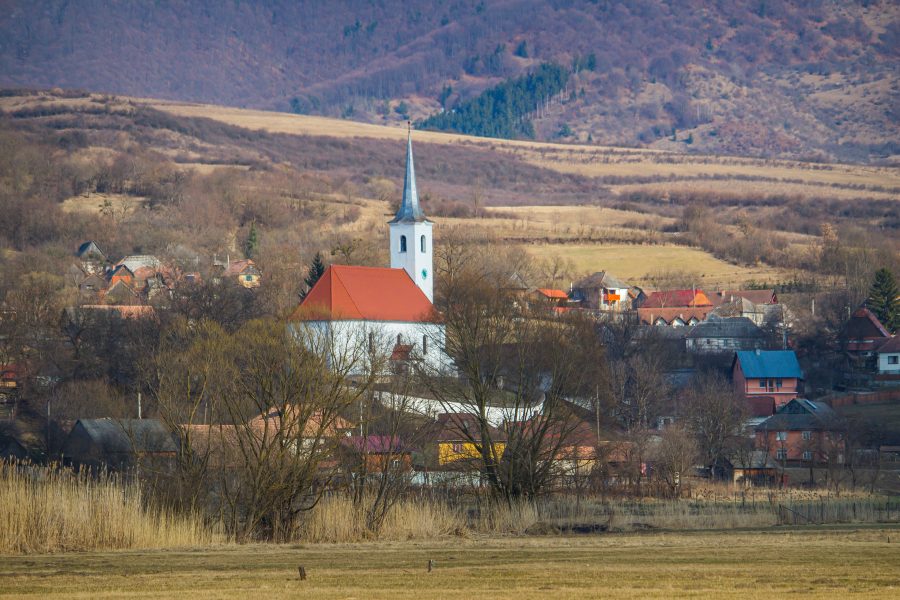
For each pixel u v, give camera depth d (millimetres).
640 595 122188
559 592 124938
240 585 133625
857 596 120562
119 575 144000
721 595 121688
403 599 121312
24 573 147125
